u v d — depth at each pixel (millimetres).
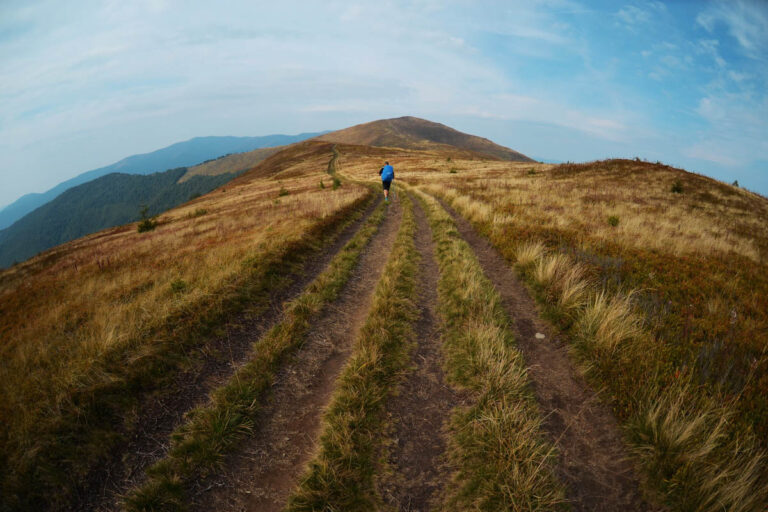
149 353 4461
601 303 5027
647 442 3086
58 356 4453
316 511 2775
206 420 3688
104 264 11703
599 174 31109
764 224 16938
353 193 21734
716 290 6113
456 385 4223
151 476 3141
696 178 26703
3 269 24672
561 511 2643
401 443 3430
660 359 4004
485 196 19047
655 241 9289
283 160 108375
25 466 2965
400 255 9273
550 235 9703
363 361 4512
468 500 2812
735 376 3670
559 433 3395
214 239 12656
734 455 2771
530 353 4770
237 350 5105
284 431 3723
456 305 6145
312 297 6754
